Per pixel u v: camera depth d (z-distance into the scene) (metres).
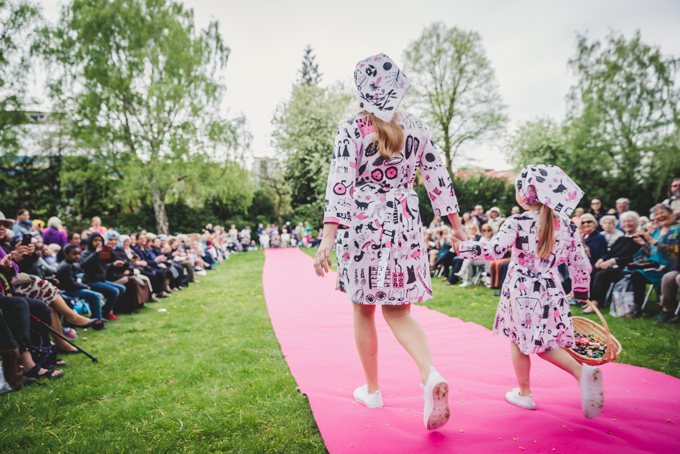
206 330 4.81
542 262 2.13
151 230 22.00
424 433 1.92
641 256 4.93
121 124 18.75
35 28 17.89
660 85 17.02
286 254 16.62
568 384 2.55
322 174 21.91
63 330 4.56
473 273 7.57
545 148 22.58
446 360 3.15
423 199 18.09
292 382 2.89
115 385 3.08
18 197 20.19
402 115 1.97
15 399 2.88
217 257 14.71
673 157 16.42
